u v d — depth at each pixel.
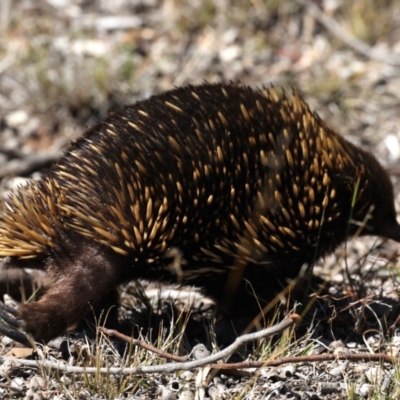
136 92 18.42
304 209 10.23
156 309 11.05
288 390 9.13
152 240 9.57
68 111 18.06
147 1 20.36
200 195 9.62
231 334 10.68
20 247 9.47
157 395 8.93
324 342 10.38
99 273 9.45
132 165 9.36
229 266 10.30
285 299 10.75
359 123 17.70
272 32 19.80
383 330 10.62
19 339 9.16
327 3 20.16
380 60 18.97
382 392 8.88
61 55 18.78
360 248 13.58
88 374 8.95
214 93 10.03
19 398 8.76
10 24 19.84
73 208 9.31
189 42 19.55
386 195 11.10
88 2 20.41
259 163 9.90
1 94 18.44
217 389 9.05
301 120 10.34
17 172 15.62
